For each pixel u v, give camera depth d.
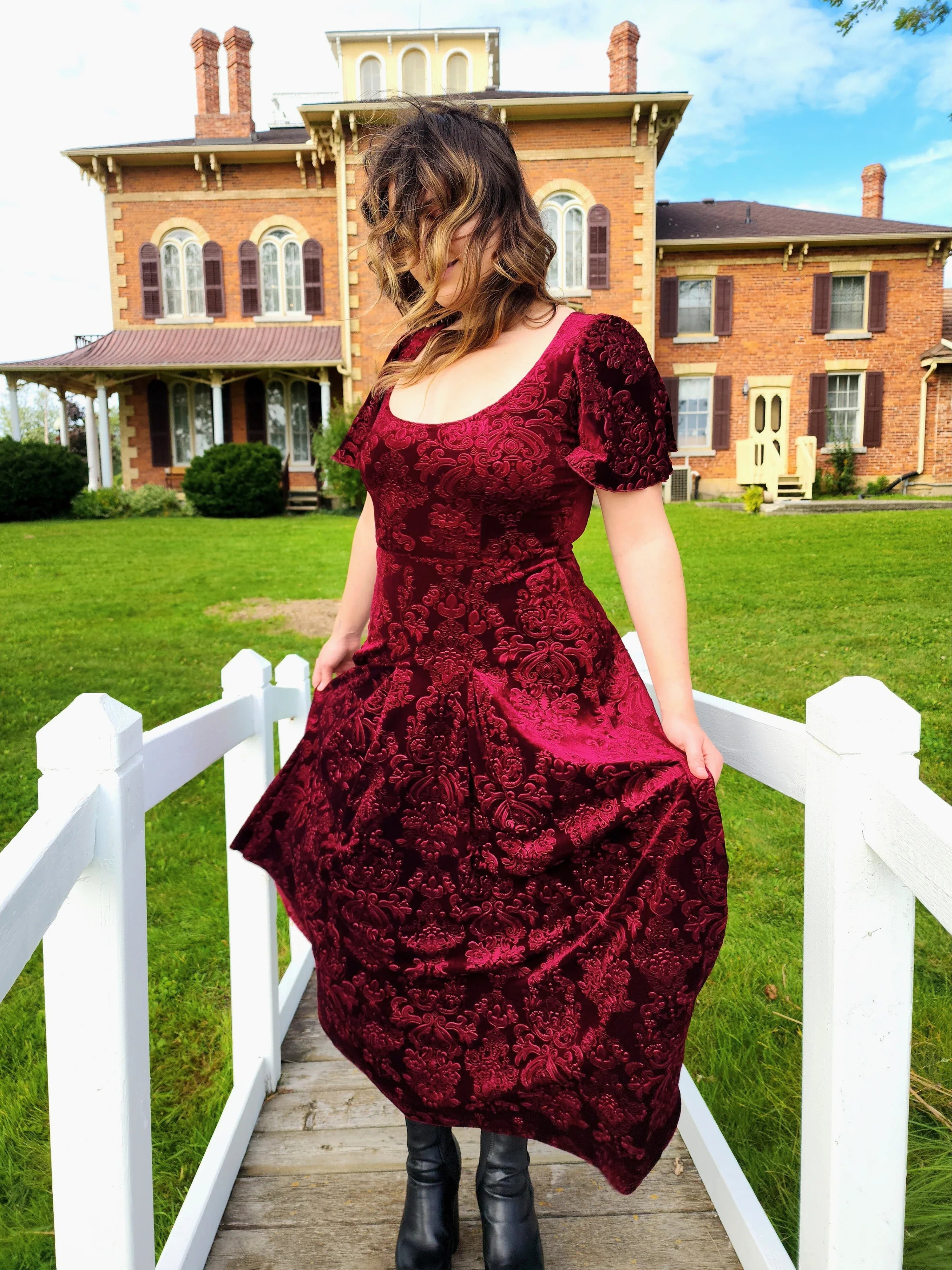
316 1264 1.45
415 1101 1.23
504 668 1.22
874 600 7.85
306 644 7.27
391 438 1.22
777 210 19.77
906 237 17.17
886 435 18.14
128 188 17.83
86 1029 1.05
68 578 9.98
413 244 1.21
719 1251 1.47
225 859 3.66
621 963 1.14
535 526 1.21
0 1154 2.11
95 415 20.62
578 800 1.17
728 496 18.12
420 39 17.97
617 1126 1.14
